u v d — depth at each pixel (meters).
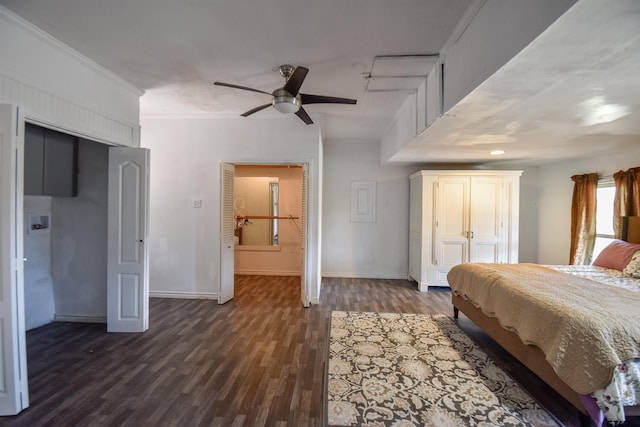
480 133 3.16
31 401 2.14
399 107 3.92
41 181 3.17
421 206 5.08
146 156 3.26
